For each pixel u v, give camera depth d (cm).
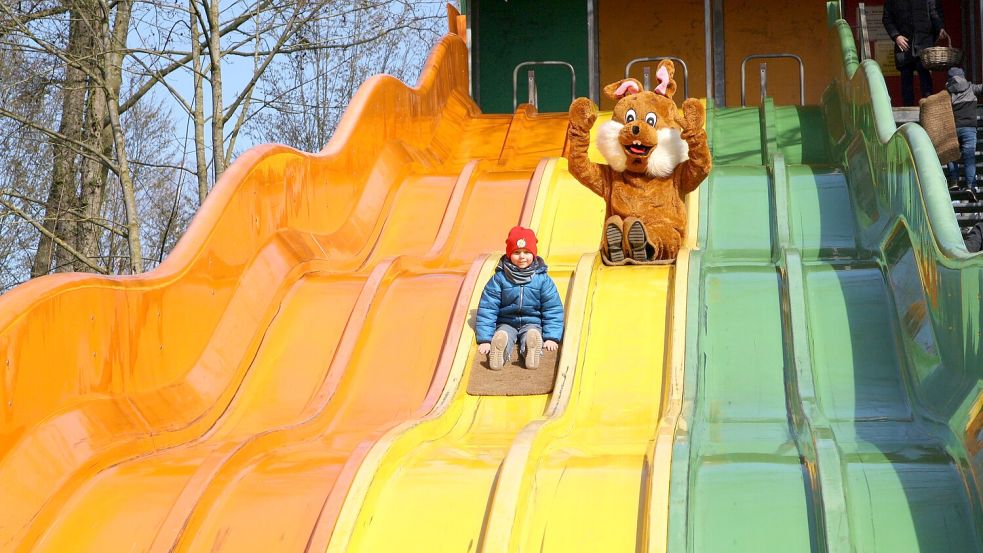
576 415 854
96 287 783
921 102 1348
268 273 1031
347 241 1184
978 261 687
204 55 2066
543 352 936
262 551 663
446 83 1692
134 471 739
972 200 1388
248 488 713
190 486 692
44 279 742
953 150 1330
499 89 2122
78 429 742
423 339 973
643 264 1048
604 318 959
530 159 1553
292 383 936
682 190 1076
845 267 988
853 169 1230
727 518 652
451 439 829
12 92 2342
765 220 1186
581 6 2112
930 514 636
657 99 1066
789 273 962
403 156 1371
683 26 2092
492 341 921
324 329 993
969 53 2017
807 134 1533
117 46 2055
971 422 666
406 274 1070
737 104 2070
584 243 1173
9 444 688
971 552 610
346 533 643
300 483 714
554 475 696
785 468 691
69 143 2116
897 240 963
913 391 809
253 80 1905
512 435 838
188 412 862
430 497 694
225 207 973
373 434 842
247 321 980
